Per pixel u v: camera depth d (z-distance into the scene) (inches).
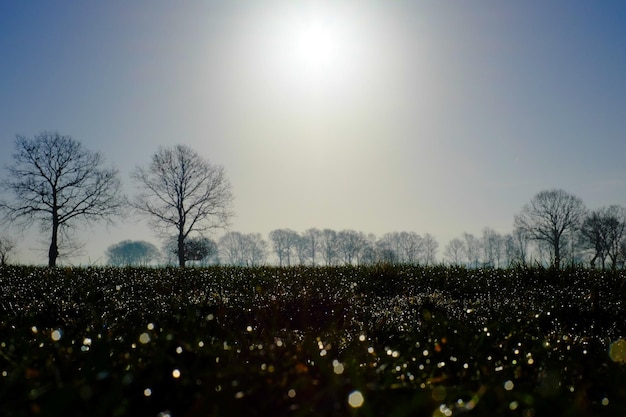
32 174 1711.4
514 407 77.8
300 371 95.7
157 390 87.1
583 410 75.5
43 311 218.1
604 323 233.8
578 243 2632.9
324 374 94.9
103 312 219.8
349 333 182.9
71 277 355.3
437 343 126.0
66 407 68.6
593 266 397.7
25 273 383.2
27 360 101.4
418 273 426.0
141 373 91.9
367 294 328.5
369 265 499.8
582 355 149.3
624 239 2463.1
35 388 83.8
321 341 142.4
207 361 108.3
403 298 306.2
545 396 81.8
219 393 84.0
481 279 386.9
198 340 120.4
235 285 343.9
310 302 261.9
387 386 91.4
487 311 236.2
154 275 393.4
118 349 115.6
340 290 321.7
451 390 87.7
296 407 78.5
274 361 103.0
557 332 199.5
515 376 108.7
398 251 3782.0
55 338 127.0
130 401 79.7
